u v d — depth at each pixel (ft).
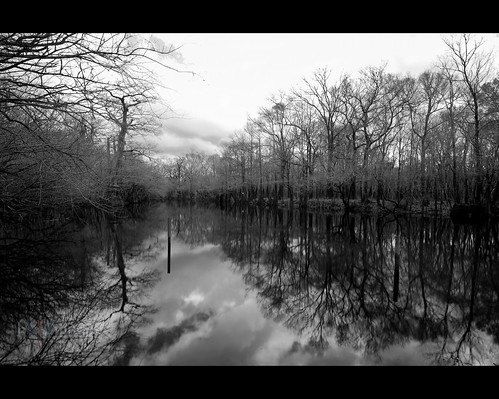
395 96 81.71
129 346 14.30
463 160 77.36
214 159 249.96
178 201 259.60
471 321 18.16
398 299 22.06
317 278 27.48
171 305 20.16
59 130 30.50
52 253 35.04
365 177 87.45
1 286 23.66
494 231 55.42
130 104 22.16
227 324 17.19
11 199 37.27
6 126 26.86
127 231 56.24
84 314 18.43
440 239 47.39
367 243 44.50
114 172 56.39
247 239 49.93
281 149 124.06
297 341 15.35
